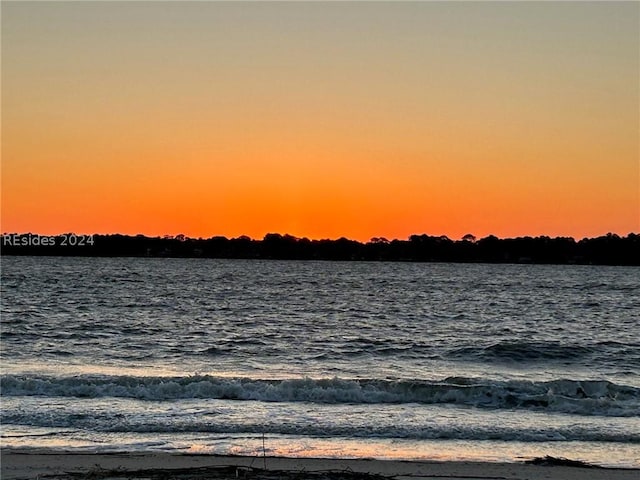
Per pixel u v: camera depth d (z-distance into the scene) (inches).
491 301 2354.8
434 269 6107.3
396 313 1877.5
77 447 487.8
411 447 501.7
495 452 491.8
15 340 1181.7
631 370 960.3
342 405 637.9
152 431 535.8
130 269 4854.8
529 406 634.8
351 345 1186.6
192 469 427.5
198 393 669.3
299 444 505.0
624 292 2923.2
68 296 2279.8
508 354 1075.3
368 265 7190.0
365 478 417.7
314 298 2427.4
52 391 669.9
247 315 1766.7
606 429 555.5
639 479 428.1
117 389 668.7
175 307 1956.2
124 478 407.5
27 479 406.6
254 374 864.3
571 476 433.1
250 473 419.2
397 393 663.1
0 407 607.5
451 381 747.4
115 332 1330.0
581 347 1132.5
